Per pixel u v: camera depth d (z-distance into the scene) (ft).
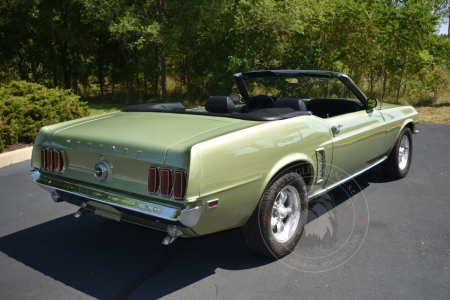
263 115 11.54
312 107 16.48
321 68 50.37
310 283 10.17
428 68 49.85
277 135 10.96
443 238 12.54
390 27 43.70
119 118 12.58
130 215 10.00
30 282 10.34
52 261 11.46
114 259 11.60
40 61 54.34
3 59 54.24
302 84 15.51
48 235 13.19
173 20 48.52
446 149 24.76
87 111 30.27
